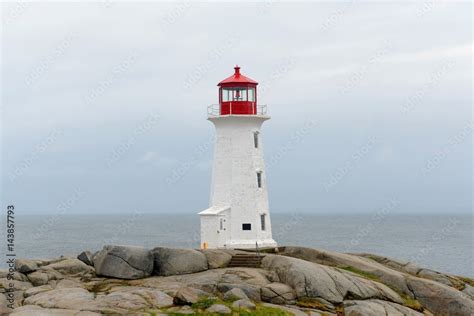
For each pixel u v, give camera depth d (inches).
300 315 1288.1
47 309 1213.1
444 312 1481.3
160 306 1269.7
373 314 1328.7
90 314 1181.7
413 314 1392.7
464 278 1738.4
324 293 1386.6
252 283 1413.6
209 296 1327.5
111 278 1508.4
